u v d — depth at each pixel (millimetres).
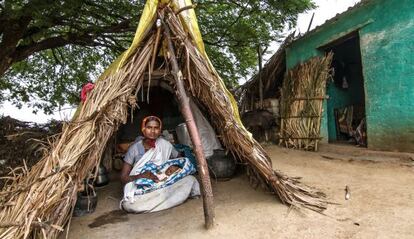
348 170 4902
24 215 2514
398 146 5766
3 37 7250
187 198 3924
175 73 3412
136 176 3752
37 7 5492
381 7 6031
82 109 3432
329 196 3699
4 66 7445
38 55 11961
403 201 3346
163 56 4141
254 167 3732
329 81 8227
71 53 11805
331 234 2781
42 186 2701
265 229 2959
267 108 8688
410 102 5543
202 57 3746
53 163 2893
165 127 6566
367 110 6371
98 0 6754
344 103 8734
